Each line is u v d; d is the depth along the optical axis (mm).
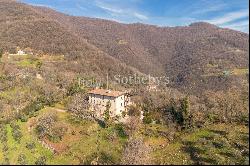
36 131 83562
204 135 82875
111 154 70438
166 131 86000
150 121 94438
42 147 75375
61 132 80875
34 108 100000
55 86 129875
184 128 89000
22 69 147125
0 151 72375
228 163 65062
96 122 92188
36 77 139500
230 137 79250
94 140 78750
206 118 94125
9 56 182375
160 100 121062
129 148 70250
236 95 110875
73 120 91062
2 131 81750
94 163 64812
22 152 71875
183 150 73812
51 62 191750
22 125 88562
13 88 116562
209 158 68062
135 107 106188
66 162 66812
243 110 95312
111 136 79500
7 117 92250
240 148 72750
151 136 83250
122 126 88188
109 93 106812
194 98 133000
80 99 108125
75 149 73562
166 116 95312
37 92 114938
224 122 93000
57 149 74688
